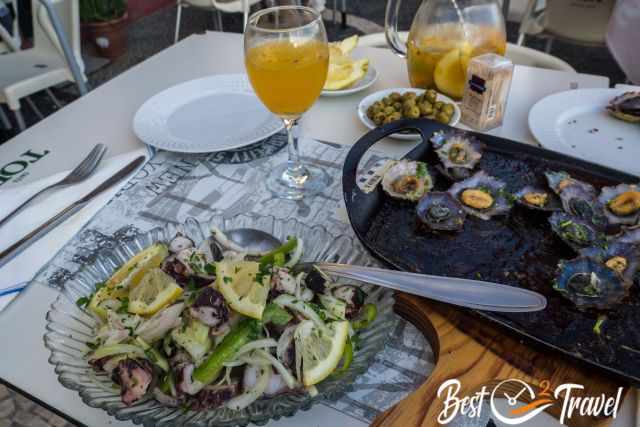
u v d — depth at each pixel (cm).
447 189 67
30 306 55
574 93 88
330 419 44
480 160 70
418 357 49
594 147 76
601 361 44
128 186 73
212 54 115
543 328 46
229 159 79
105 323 47
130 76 108
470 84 81
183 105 91
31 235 63
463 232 59
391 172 66
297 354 43
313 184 72
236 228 59
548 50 205
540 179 66
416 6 337
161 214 68
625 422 43
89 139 87
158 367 43
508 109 89
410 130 77
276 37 67
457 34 87
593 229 56
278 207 69
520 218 61
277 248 54
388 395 45
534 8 184
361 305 48
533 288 52
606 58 266
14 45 196
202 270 49
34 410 113
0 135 216
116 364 42
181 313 45
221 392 41
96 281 52
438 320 48
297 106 71
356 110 91
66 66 181
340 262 54
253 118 86
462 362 44
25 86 170
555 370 44
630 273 51
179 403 41
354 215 60
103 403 40
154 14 355
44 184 73
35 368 49
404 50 101
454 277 54
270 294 46
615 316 47
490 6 88
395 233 59
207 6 263
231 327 44
